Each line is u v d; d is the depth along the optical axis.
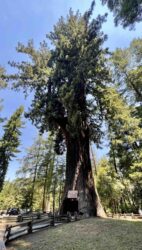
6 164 43.06
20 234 12.40
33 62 25.83
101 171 39.19
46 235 12.38
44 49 26.64
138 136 28.53
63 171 44.09
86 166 23.22
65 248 9.66
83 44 23.27
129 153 29.92
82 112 22.70
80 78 21.92
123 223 14.98
